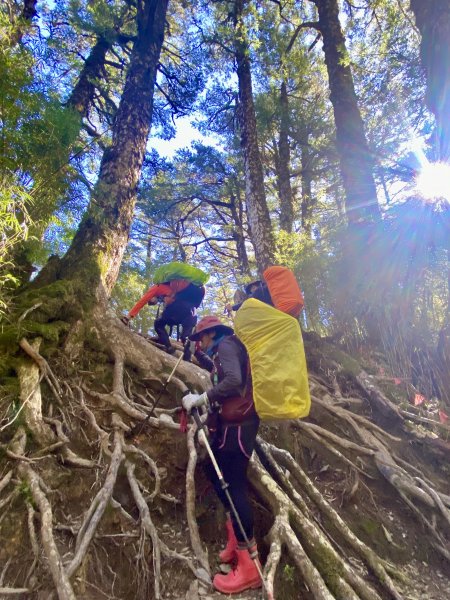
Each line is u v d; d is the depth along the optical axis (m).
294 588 2.40
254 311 2.59
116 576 2.38
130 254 14.84
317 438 3.82
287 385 2.37
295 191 16.36
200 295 4.63
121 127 5.95
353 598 2.26
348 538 2.84
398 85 8.20
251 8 10.07
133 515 2.74
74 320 3.81
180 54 11.55
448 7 5.22
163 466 3.13
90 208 4.56
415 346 5.71
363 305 6.19
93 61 8.56
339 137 7.74
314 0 9.24
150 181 15.87
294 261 6.97
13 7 4.71
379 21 9.49
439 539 3.26
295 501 2.88
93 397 3.40
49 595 2.08
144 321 10.20
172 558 2.48
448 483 4.05
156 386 3.84
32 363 3.18
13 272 4.14
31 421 2.81
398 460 3.92
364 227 6.64
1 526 2.27
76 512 2.60
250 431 2.50
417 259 5.81
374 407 4.88
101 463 2.88
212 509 2.96
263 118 12.92
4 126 2.91
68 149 3.63
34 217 3.63
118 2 9.41
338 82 8.11
